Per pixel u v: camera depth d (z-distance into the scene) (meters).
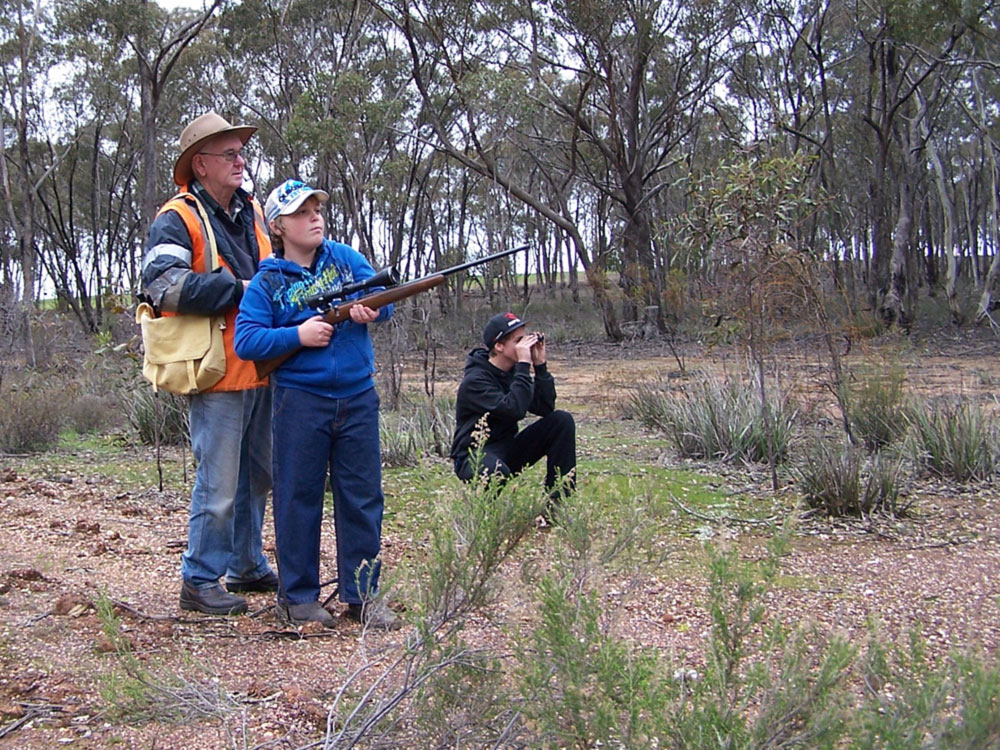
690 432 8.89
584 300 52.25
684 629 4.07
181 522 6.40
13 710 3.22
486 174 29.62
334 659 3.75
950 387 13.66
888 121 31.16
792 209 8.31
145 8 30.39
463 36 29.59
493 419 5.93
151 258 4.23
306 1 32.81
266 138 40.25
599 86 33.88
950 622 4.31
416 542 3.58
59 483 7.82
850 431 8.05
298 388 4.18
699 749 2.23
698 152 41.28
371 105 28.14
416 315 20.67
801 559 5.45
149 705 3.22
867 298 30.19
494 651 2.81
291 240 4.22
